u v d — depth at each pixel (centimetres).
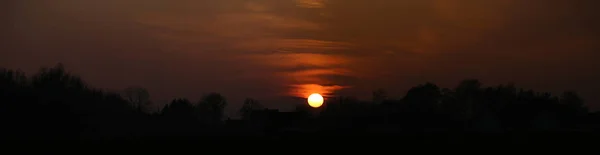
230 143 5825
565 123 7819
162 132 7000
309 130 7356
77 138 6134
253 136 6506
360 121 8006
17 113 6700
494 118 8012
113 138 6200
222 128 7531
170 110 7856
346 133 6800
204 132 7075
